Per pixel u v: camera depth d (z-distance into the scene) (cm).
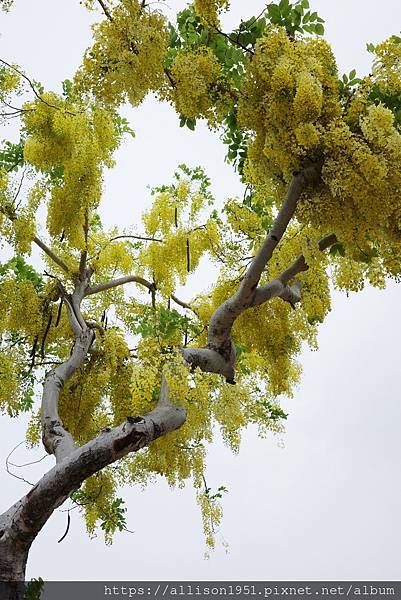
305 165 474
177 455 757
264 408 817
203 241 758
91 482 765
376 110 435
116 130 709
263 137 491
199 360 571
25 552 458
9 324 721
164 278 771
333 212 470
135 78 476
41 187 705
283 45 465
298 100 438
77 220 698
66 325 748
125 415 706
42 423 562
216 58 500
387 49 468
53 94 688
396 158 441
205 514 809
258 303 562
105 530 759
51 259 749
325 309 596
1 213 695
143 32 467
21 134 698
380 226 468
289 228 676
